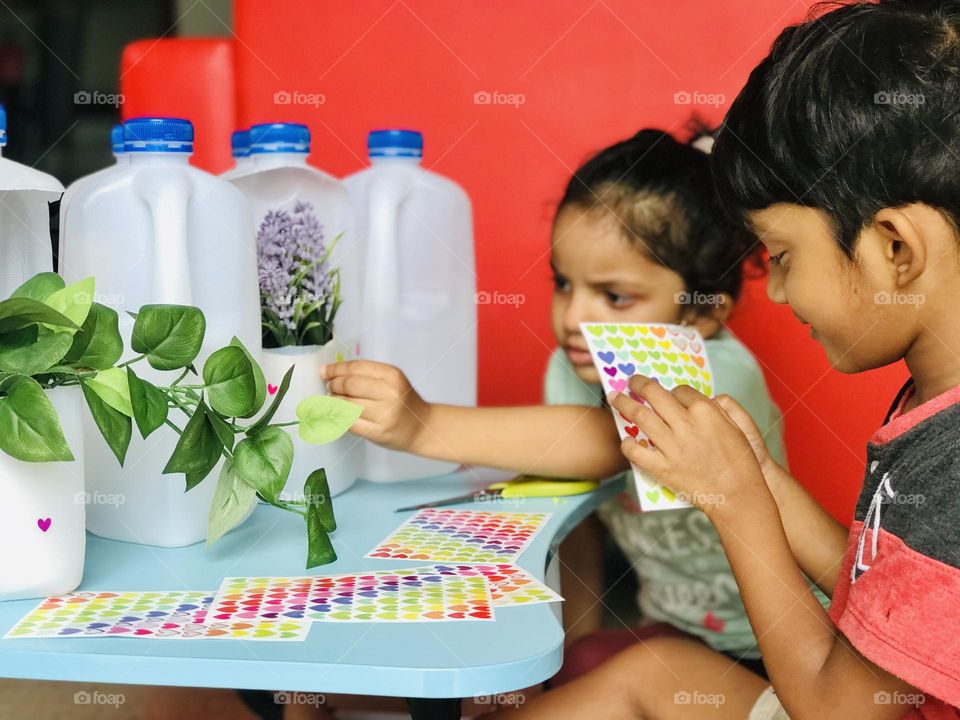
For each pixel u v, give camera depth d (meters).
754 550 0.77
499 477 1.03
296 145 0.97
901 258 0.70
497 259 1.61
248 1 1.58
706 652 1.02
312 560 0.72
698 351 0.96
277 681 0.56
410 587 0.68
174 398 0.68
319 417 0.72
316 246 0.94
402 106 1.59
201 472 0.67
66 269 0.78
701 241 1.28
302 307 0.93
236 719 1.23
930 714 0.68
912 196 0.69
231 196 0.81
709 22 1.50
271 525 0.83
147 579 0.70
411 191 1.04
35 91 2.25
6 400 0.60
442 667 0.56
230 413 0.68
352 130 1.60
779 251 0.77
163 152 0.78
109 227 0.76
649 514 1.39
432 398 1.07
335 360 0.97
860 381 1.49
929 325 0.72
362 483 1.01
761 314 1.48
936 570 0.64
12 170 0.68
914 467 0.69
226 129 1.60
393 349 1.03
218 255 0.79
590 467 0.99
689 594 1.39
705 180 1.28
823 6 0.86
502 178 1.59
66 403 0.65
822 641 0.72
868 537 0.72
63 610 0.64
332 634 0.60
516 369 1.63
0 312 0.59
